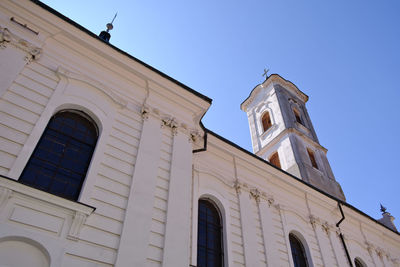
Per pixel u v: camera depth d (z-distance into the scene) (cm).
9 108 750
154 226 813
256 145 2672
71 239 668
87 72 969
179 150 1015
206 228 1075
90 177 777
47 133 804
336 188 2209
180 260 794
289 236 1361
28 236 621
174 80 1112
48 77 873
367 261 1602
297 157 2188
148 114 1023
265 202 1323
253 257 1093
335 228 1569
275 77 2920
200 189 1129
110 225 743
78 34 982
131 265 708
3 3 900
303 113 2794
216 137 1291
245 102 3098
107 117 920
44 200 671
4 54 815
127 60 1048
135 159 897
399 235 1933
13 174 670
